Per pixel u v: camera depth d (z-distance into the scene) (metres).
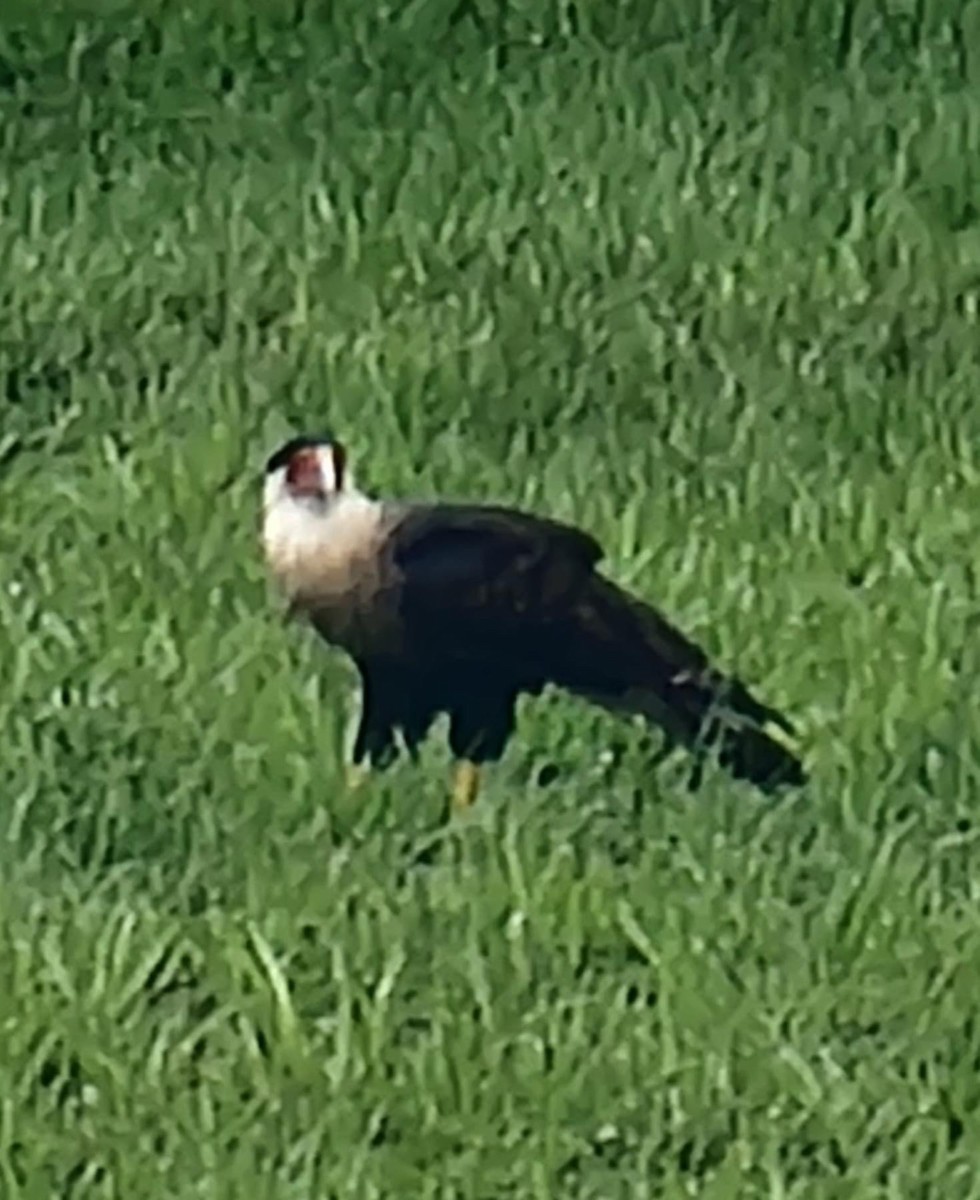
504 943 13.84
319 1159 12.89
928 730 15.17
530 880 14.12
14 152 21.00
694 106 21.28
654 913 14.00
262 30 21.98
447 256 19.69
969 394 18.50
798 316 19.25
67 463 17.86
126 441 18.03
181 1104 13.13
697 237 19.91
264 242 19.89
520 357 18.73
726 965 13.77
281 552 14.60
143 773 14.98
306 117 21.25
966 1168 12.92
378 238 19.86
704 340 18.97
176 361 18.80
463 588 14.48
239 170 20.73
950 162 20.73
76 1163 12.90
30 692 15.54
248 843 14.53
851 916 13.97
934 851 14.47
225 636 15.84
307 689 15.37
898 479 17.48
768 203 20.25
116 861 14.53
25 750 15.16
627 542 16.67
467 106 21.30
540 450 17.95
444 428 18.12
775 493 17.27
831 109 21.27
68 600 16.25
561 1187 12.84
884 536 16.81
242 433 17.95
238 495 17.17
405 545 14.53
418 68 21.69
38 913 14.05
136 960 13.73
